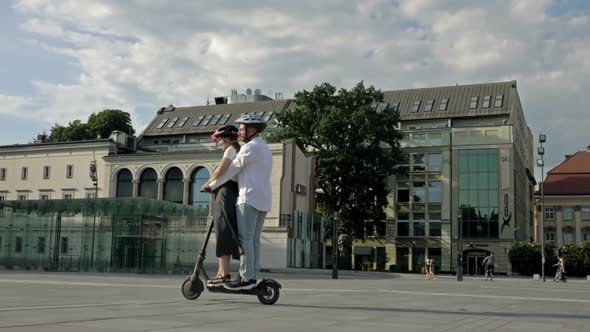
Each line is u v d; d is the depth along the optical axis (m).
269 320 5.58
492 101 70.19
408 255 66.38
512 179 63.81
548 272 58.88
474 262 63.91
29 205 31.20
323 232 56.50
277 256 46.56
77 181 60.03
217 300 7.89
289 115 60.38
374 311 7.12
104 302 7.41
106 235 29.20
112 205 29.16
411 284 21.14
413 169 67.25
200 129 81.25
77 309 6.20
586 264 57.62
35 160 62.12
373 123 58.91
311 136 60.38
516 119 70.31
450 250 64.69
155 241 28.97
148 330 4.59
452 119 70.44
